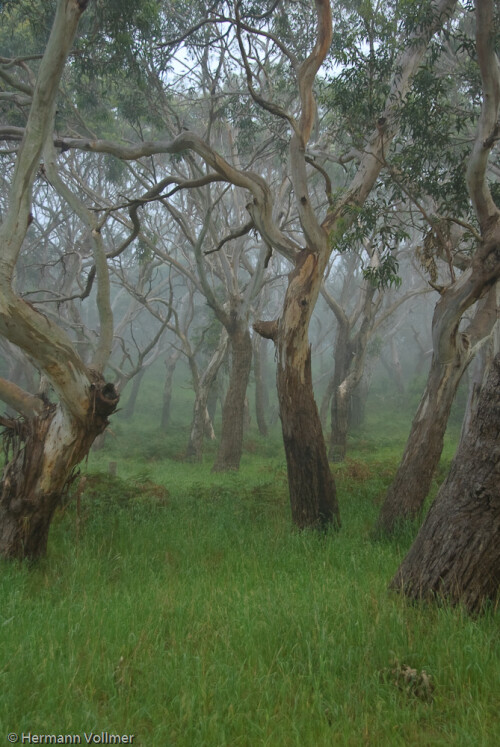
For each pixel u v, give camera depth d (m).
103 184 28.06
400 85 11.53
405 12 10.94
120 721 3.79
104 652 4.56
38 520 7.35
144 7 12.54
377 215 11.38
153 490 11.24
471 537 5.52
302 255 10.52
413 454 9.66
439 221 9.86
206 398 24.56
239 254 21.88
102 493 10.35
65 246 29.08
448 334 9.34
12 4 14.35
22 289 28.59
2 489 7.40
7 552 7.31
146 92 17.17
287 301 10.27
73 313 25.41
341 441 22.72
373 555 7.72
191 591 6.15
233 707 3.90
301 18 16.41
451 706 4.04
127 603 5.60
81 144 10.77
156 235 21.78
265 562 7.47
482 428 5.55
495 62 8.75
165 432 32.09
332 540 8.81
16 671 4.15
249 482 15.94
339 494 12.42
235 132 22.61
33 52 18.27
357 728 3.79
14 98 11.92
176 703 3.94
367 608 5.42
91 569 6.96
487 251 8.98
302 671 4.46
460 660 4.43
